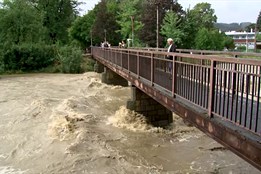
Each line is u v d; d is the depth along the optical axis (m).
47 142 11.16
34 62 39.12
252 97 4.59
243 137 4.59
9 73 37.38
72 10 56.03
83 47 61.94
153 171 8.70
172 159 9.62
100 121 14.05
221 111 5.82
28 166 9.38
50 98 19.45
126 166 9.03
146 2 50.34
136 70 11.98
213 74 5.57
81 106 16.94
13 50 38.12
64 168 8.94
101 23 55.53
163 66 8.63
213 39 49.81
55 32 52.88
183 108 6.93
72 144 10.66
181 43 43.56
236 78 5.01
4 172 9.01
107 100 19.31
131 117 13.37
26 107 16.98
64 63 39.19
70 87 25.03
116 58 17.39
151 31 44.84
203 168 8.87
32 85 26.25
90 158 9.52
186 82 6.98
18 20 41.28
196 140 11.40
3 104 17.98
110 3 64.12
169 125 13.27
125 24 47.38
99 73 36.28
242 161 9.20
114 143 11.09
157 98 9.00
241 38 91.62
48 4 51.97
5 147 11.12
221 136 5.25
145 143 11.13
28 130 12.84
